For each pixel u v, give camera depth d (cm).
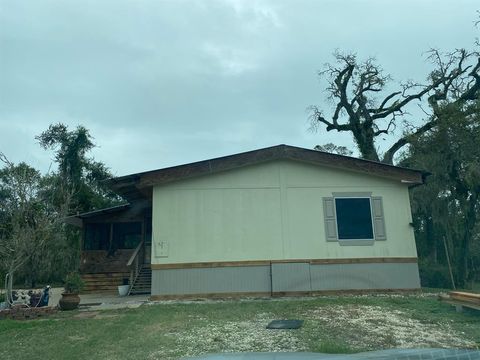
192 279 1296
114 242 1895
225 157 1346
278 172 1369
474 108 1811
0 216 1377
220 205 1339
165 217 1324
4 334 855
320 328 811
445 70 2430
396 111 2677
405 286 1321
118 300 1362
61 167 2808
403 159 2366
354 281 1313
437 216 1930
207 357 271
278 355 268
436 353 259
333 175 1379
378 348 668
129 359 645
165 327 849
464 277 1870
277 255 1319
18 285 2384
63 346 741
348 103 2816
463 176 1814
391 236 1352
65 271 2519
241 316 945
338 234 1341
